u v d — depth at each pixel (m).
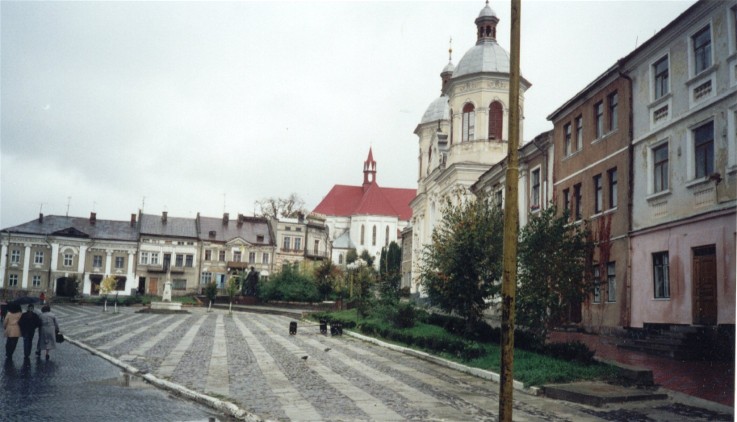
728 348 17.58
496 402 12.70
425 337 22.47
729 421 10.79
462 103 50.09
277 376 16.05
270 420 10.49
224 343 26.02
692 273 19.84
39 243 85.75
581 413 11.52
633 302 23.31
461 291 21.95
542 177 33.38
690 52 20.45
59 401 12.09
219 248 93.38
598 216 26.27
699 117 19.84
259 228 97.75
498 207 24.86
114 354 21.09
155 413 11.14
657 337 20.14
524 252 20.47
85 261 87.25
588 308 26.64
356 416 10.95
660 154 22.38
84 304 73.50
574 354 16.45
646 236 22.59
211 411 11.62
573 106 29.36
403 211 128.12
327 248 105.94
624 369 14.24
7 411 10.93
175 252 91.25
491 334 21.80
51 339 19.64
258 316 55.03
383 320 31.36
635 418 11.03
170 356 20.66
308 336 31.39
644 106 23.23
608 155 25.75
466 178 48.00
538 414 11.42
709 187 19.27
